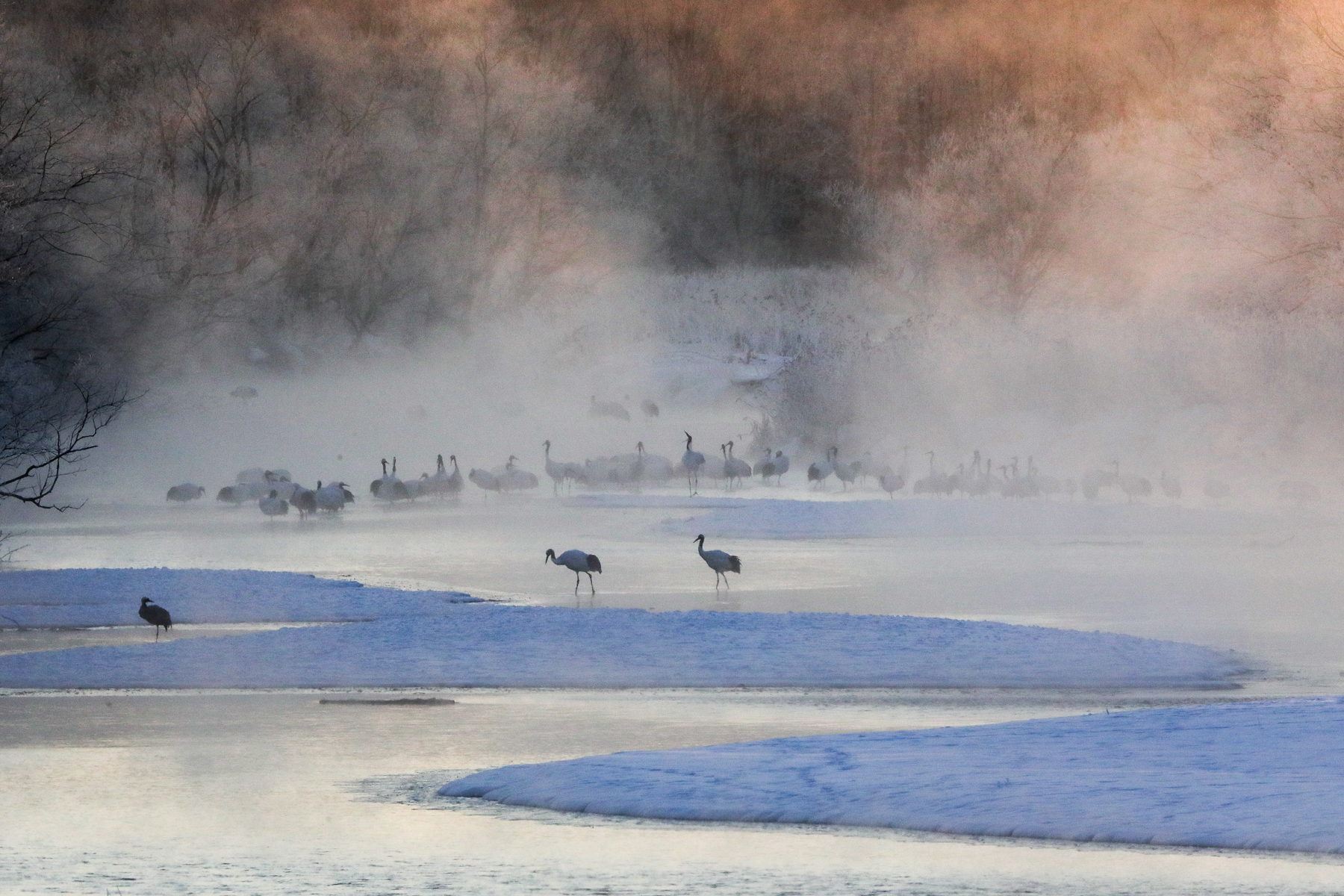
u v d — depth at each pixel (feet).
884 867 121.08
